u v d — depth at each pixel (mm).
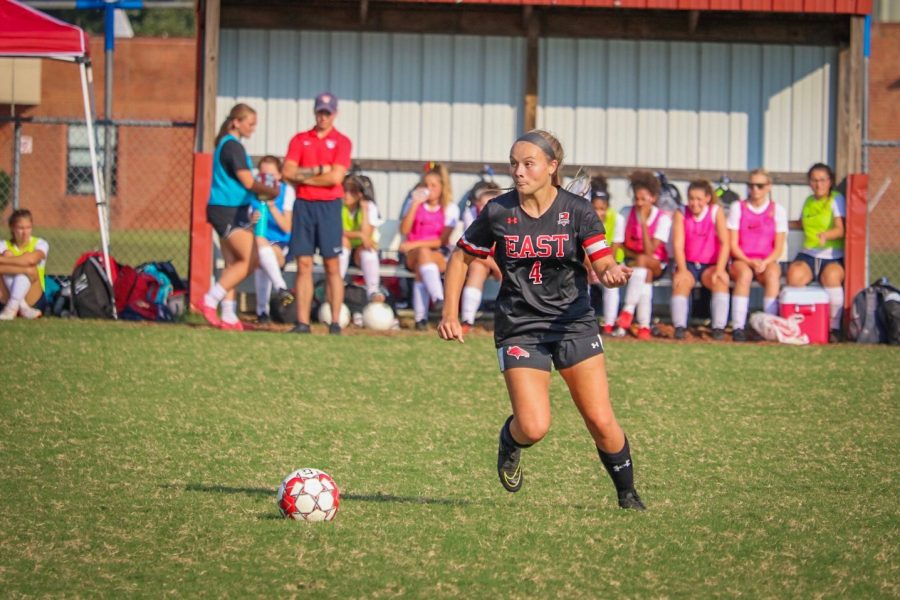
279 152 49188
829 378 33531
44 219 105688
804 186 49625
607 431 18141
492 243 17750
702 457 23688
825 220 43562
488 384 31781
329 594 14625
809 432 26406
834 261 43500
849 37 48000
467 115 49312
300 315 40406
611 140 49531
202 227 43875
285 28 48500
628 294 41875
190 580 15141
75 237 92562
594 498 20125
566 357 17766
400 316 47188
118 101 108438
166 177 107938
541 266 17484
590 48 49250
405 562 15961
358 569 15625
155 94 108812
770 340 41844
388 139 49344
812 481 21672
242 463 22406
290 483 18234
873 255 88000
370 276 43844
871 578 15570
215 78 44531
